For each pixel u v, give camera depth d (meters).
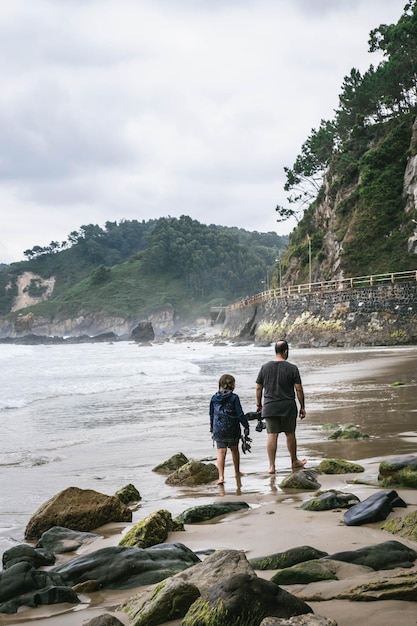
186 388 20.59
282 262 97.44
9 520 6.41
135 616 3.39
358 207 70.62
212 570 3.63
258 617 3.04
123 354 55.75
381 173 71.31
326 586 3.61
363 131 86.25
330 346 52.34
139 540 5.09
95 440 11.21
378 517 5.29
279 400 8.43
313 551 4.25
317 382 19.92
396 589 3.42
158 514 5.42
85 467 8.93
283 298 64.81
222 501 6.75
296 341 57.34
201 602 3.17
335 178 88.50
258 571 4.12
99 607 3.78
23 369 33.12
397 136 73.38
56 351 71.50
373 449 9.07
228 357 41.56
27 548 4.89
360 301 52.56
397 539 4.68
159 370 29.78
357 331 51.62
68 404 16.98
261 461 8.96
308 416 12.65
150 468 8.82
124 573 4.21
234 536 5.17
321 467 7.89
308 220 98.56
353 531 4.99
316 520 5.51
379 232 67.06
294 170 107.75
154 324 198.75
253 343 68.19
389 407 13.34
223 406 8.05
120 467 8.91
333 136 102.50
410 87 86.25
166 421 13.35
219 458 7.94
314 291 62.59
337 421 11.80
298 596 3.48
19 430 12.61
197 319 196.25
